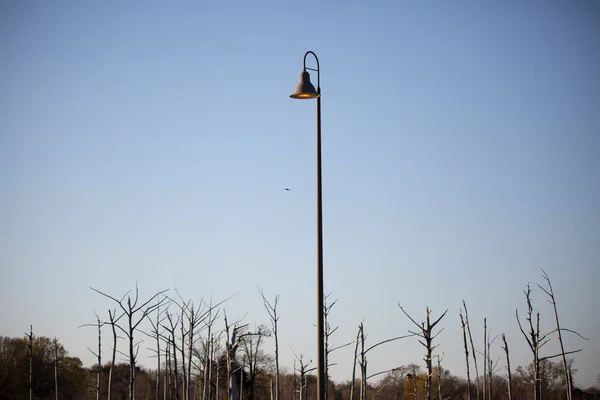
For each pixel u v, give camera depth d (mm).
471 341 40875
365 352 31469
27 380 68562
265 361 56719
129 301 29703
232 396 37469
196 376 45906
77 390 72188
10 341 71688
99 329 35844
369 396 61719
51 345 71875
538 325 31266
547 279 31734
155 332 37781
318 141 20828
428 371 26281
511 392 35656
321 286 19719
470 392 38906
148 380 61031
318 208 20328
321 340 19312
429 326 26531
